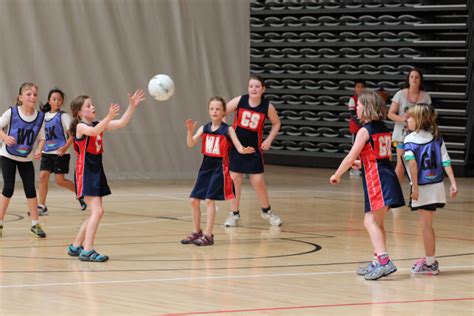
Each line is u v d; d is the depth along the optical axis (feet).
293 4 86.74
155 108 69.00
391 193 30.55
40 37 64.39
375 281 30.17
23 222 44.91
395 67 82.53
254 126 44.91
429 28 80.12
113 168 67.87
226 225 44.75
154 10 68.49
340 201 57.16
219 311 24.79
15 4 63.46
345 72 84.74
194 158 71.10
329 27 84.69
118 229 42.75
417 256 35.83
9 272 30.94
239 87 72.02
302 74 86.63
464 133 78.59
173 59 69.41
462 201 58.34
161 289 28.07
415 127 31.89
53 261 33.42
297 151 87.56
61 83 65.21
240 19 71.82
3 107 63.31
